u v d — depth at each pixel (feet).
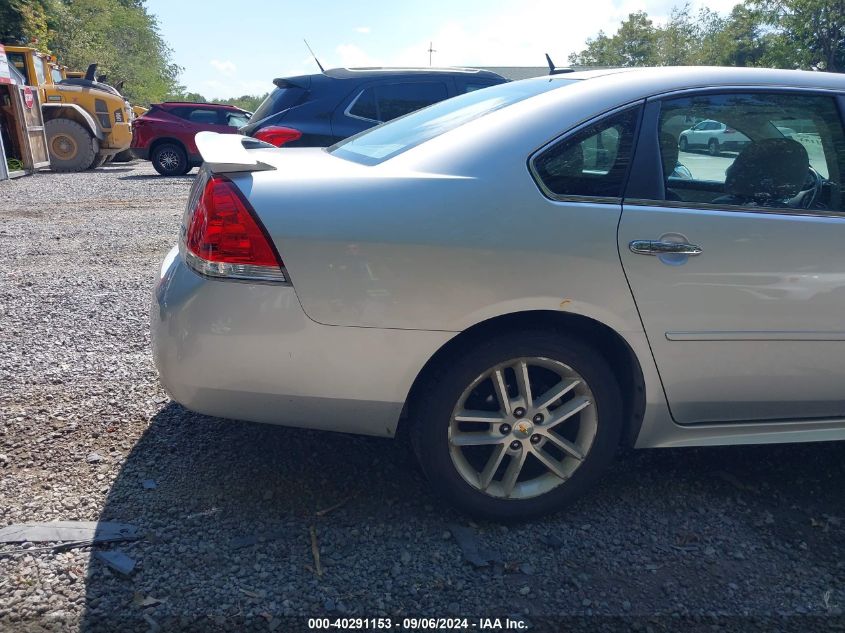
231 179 7.94
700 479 10.09
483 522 8.84
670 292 8.30
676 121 8.75
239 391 8.05
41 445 10.11
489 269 7.86
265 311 7.74
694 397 8.85
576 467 8.77
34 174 52.65
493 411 8.59
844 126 9.38
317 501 9.14
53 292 17.81
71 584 7.41
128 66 179.42
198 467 9.79
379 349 7.90
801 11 111.45
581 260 8.03
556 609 7.41
